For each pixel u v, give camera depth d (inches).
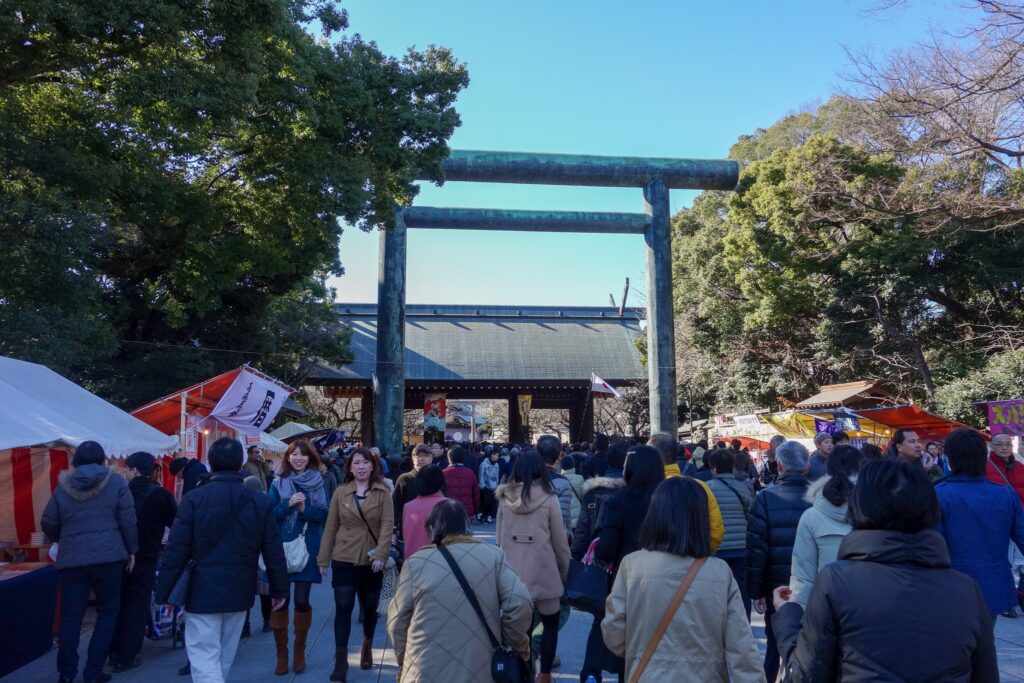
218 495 223.9
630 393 1732.3
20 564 308.3
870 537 108.6
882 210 957.2
